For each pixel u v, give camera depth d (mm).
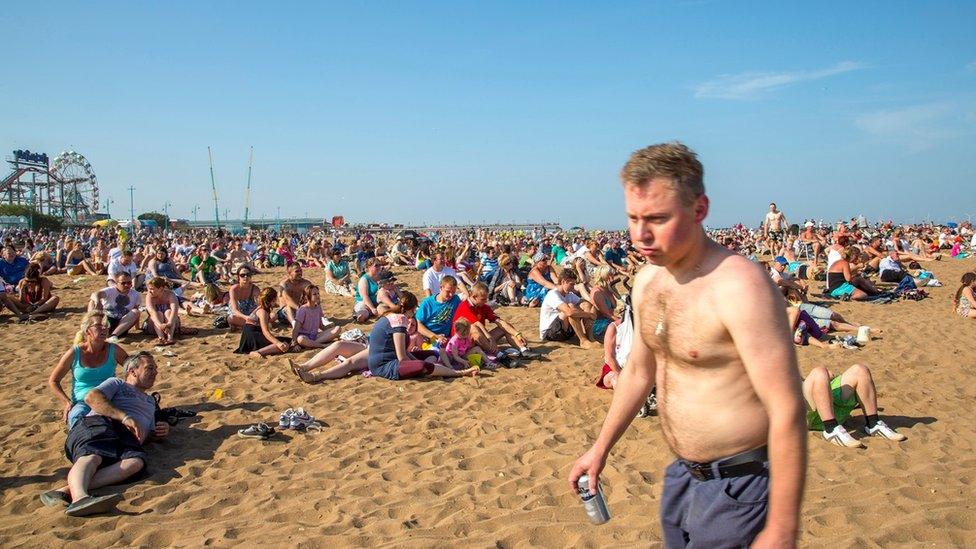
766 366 1828
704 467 2061
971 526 4086
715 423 2018
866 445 5590
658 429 5977
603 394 7211
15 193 120312
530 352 9031
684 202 1930
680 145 1983
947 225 47250
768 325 1844
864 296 14586
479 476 5078
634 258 21297
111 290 10523
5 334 10891
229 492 4832
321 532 4145
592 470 2461
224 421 6387
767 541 1790
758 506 2002
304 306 9711
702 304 1979
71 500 4637
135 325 10750
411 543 3938
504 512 4391
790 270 18438
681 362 2078
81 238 39844
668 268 2061
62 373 5867
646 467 5145
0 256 14414
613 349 7273
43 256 19891
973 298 12383
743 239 32469
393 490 4840
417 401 7090
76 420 5242
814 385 5750
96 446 4980
